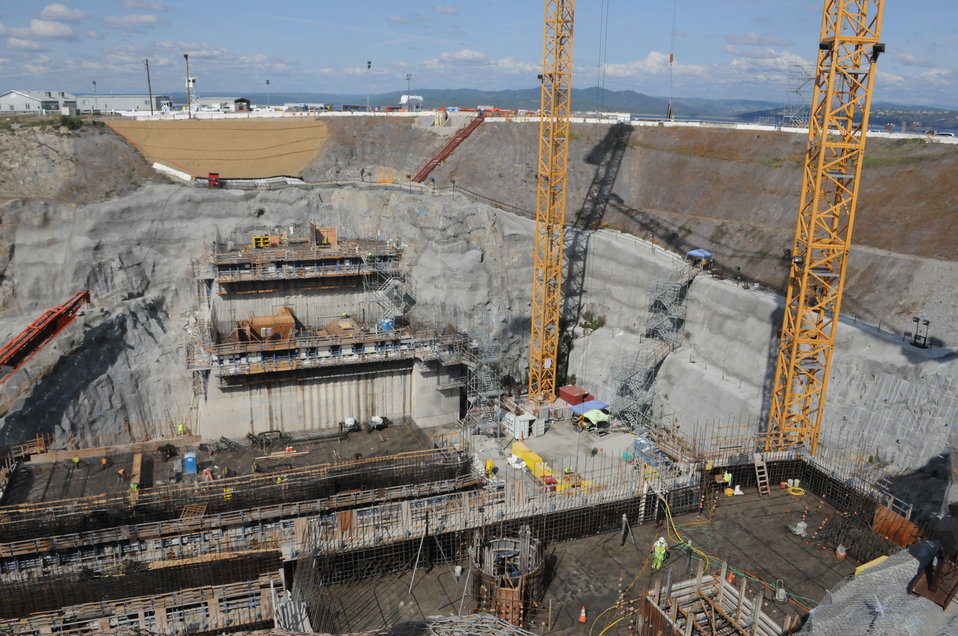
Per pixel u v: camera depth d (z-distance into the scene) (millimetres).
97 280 77375
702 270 77625
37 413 65125
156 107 147000
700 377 70875
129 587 44375
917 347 57719
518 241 83625
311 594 41188
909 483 50188
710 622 30797
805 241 54156
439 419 74125
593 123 104812
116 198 84438
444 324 78000
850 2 48719
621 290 81500
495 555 44406
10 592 42969
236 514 50156
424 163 103000
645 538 48250
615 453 67625
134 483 52875
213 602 45344
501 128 107188
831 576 42688
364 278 79375
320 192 91625
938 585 15000
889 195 73625
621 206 91938
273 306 77688
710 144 95188
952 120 171500
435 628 22016
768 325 66812
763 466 53875
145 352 75562
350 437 64750
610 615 40375
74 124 96438
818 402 60719
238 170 98250
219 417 66688
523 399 79625
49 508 49031
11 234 75812
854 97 50562
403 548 46469
